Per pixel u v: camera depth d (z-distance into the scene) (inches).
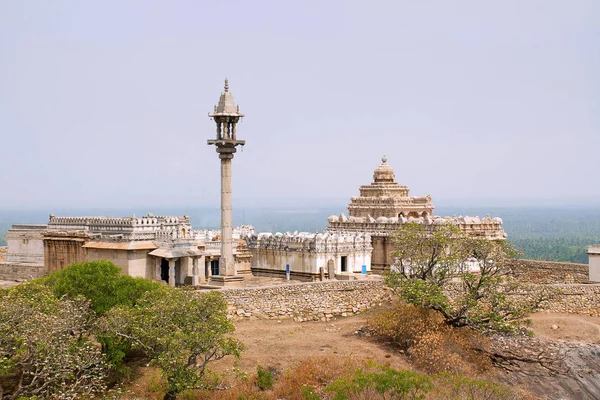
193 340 2100.1
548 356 2800.2
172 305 2188.7
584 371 2770.7
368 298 3088.1
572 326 3073.3
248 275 3718.0
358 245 3666.3
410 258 2901.1
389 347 2674.7
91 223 3612.2
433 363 2501.2
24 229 4170.8
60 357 2009.1
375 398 2090.3
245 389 2220.7
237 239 3850.9
